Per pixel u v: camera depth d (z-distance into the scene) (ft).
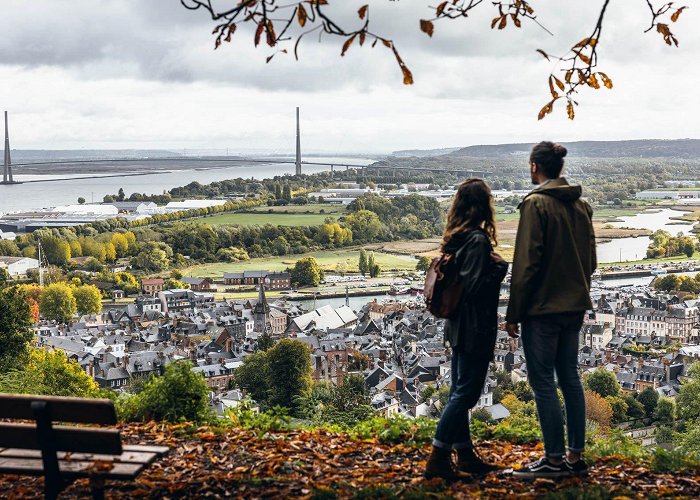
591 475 40.73
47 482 34.76
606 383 411.95
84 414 33.99
